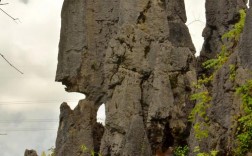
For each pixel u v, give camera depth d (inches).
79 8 1862.7
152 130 1503.4
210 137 1072.2
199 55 1662.2
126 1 1726.1
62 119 1715.1
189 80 1557.6
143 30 1691.7
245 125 984.9
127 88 1589.6
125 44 1638.8
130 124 1481.3
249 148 979.9
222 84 1076.5
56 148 1700.3
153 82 1562.5
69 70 1830.7
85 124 1701.5
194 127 1116.5
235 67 1058.7
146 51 1653.5
